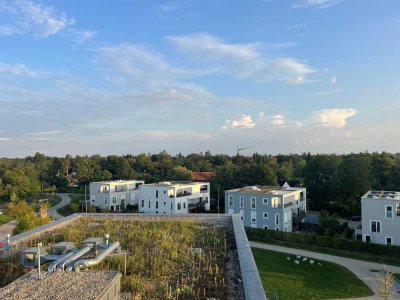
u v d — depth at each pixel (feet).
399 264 109.19
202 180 248.11
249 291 30.14
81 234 53.42
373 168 221.05
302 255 117.70
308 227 163.43
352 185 194.59
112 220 65.87
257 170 206.59
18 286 26.02
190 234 54.29
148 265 39.34
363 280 94.38
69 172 355.36
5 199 244.83
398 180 207.21
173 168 274.77
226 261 41.09
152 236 52.70
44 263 36.47
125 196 217.56
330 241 128.06
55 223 60.64
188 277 35.76
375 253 119.65
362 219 130.31
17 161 372.58
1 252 42.70
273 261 110.01
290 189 173.27
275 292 83.92
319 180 203.00
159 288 33.04
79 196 256.32
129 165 301.02
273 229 150.92
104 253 37.37
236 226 57.11
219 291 32.24
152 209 184.34
